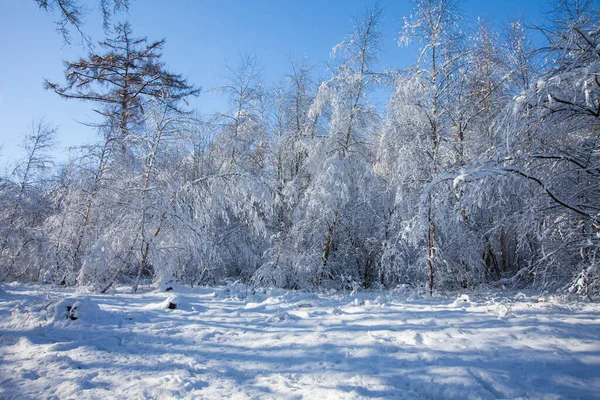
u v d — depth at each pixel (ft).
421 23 38.45
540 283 30.27
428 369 13.75
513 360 14.49
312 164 42.65
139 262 38.27
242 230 48.24
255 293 34.37
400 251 39.06
